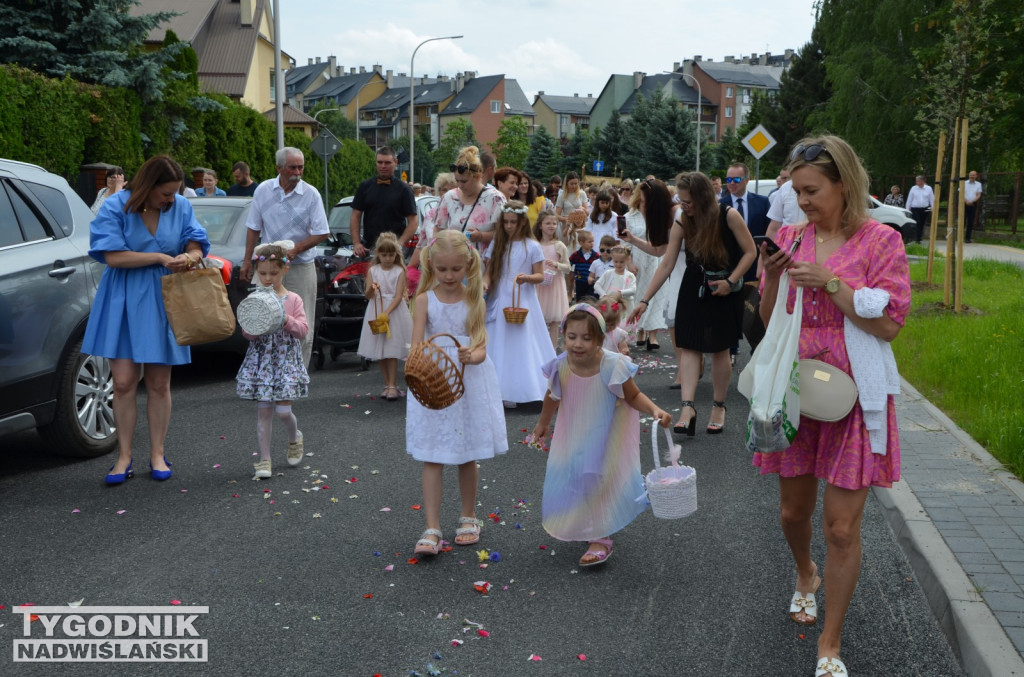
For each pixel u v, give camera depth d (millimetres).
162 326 6086
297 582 4496
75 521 5344
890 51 38031
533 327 8570
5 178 6316
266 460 6254
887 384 3502
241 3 59000
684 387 7512
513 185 10359
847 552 3531
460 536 5043
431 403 4613
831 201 3570
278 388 6172
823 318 3598
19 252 6125
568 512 4781
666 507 4367
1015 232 32312
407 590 4418
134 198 5930
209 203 10094
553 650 3820
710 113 132250
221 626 4020
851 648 3865
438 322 5000
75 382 6430
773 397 3535
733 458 6848
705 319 7340
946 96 13750
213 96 31891
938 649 3861
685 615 4160
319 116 113250
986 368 8977
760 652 3814
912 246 27406
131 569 4645
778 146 65125
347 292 10336
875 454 3494
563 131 157375
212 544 5000
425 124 146875
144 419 7898
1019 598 4074
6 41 22938
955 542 4754
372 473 6367
